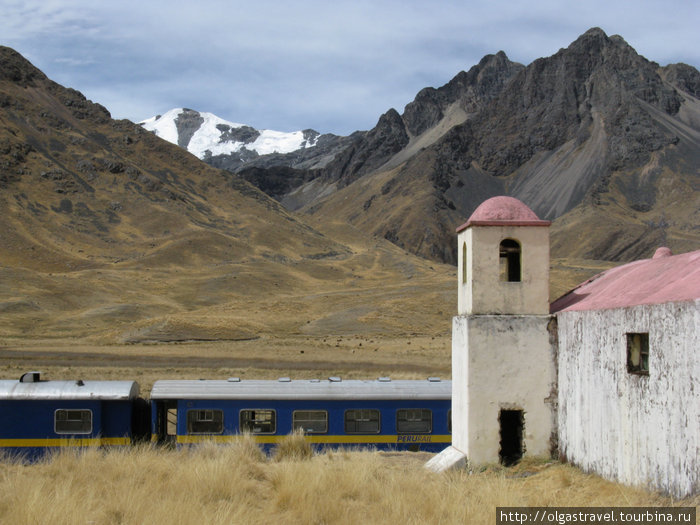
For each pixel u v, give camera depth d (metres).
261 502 13.15
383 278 152.88
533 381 16.88
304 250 178.00
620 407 13.91
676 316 12.05
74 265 136.25
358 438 21.95
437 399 22.39
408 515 11.91
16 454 20.89
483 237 17.25
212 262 149.38
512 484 14.71
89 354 61.53
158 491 12.93
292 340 76.81
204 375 47.16
